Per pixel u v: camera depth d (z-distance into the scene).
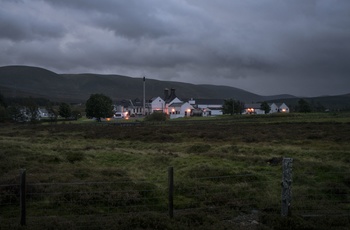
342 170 17.23
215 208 11.80
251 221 10.57
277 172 17.72
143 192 13.42
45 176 15.08
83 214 11.20
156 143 34.72
